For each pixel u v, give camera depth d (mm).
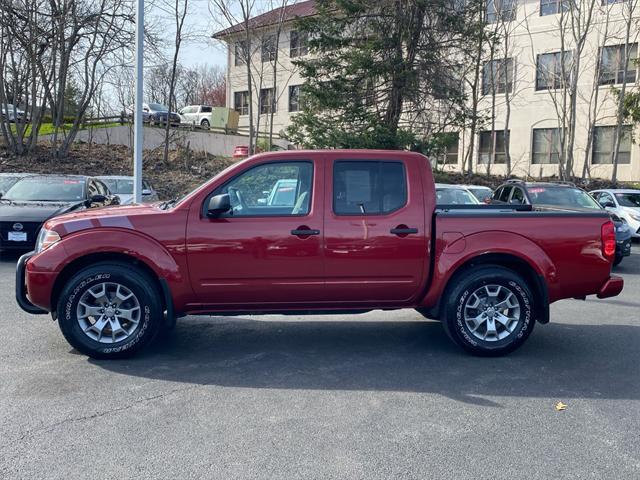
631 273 11953
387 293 5855
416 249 5770
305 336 6695
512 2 29500
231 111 38938
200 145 31641
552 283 5898
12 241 10891
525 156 32562
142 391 4836
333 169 5766
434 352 6090
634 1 28047
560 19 27844
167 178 23891
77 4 23203
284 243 5609
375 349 6184
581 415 4461
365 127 20578
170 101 25891
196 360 5723
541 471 3584
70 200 12070
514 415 4445
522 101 32375
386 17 20500
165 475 3480
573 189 13117
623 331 7102
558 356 6008
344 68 20953
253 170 5727
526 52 32000
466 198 14367
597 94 28328
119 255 5633
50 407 4469
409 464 3650
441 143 20188
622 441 4016
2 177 15125
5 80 25391
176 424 4195
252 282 5633
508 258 5902
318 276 5691
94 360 5609
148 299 5566
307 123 21094
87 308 5535
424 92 20906
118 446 3844
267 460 3678
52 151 24344
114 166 24531
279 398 4730
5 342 6137
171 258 5523
